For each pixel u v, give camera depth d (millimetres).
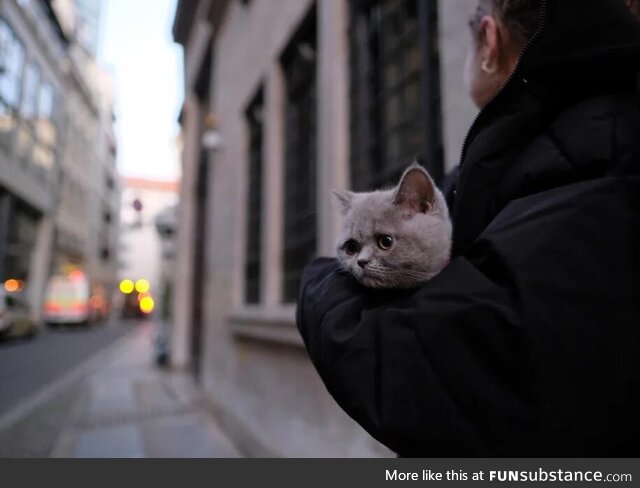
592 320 709
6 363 10047
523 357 709
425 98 2736
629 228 744
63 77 24891
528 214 811
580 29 880
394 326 834
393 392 785
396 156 3125
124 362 10922
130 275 20078
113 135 31578
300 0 4609
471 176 995
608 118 826
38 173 21906
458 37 2256
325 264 1406
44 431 4777
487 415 723
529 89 947
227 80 7574
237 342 5676
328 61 3873
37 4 20688
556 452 706
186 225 10531
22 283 21547
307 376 3684
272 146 5160
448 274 846
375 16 3564
